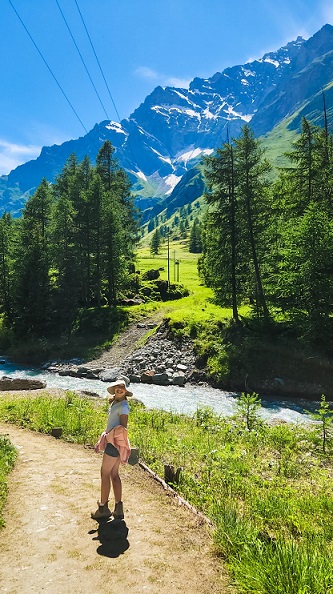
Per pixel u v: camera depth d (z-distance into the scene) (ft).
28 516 20.08
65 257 162.20
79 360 124.16
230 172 113.91
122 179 204.03
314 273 93.35
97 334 143.43
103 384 100.01
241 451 37.37
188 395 88.79
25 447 35.09
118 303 173.17
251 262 117.19
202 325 118.62
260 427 49.78
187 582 14.51
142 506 21.75
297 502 24.63
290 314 97.96
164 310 156.66
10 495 23.08
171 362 108.27
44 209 187.11
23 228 176.86
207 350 106.42
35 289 148.87
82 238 165.78
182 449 36.29
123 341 133.18
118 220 170.19
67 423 43.91
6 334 152.05
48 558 15.99
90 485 25.32
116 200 186.39
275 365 94.99
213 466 30.91
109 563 15.64
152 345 119.65
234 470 30.27
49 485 25.00
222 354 100.99
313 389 88.53
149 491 24.48
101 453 34.96
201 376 100.58
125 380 20.59
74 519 19.79
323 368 91.15
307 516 22.70
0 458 29.43
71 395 60.85
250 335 106.63
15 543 17.28
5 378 84.58
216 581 14.67
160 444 37.81
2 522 19.15
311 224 93.25
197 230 471.21
